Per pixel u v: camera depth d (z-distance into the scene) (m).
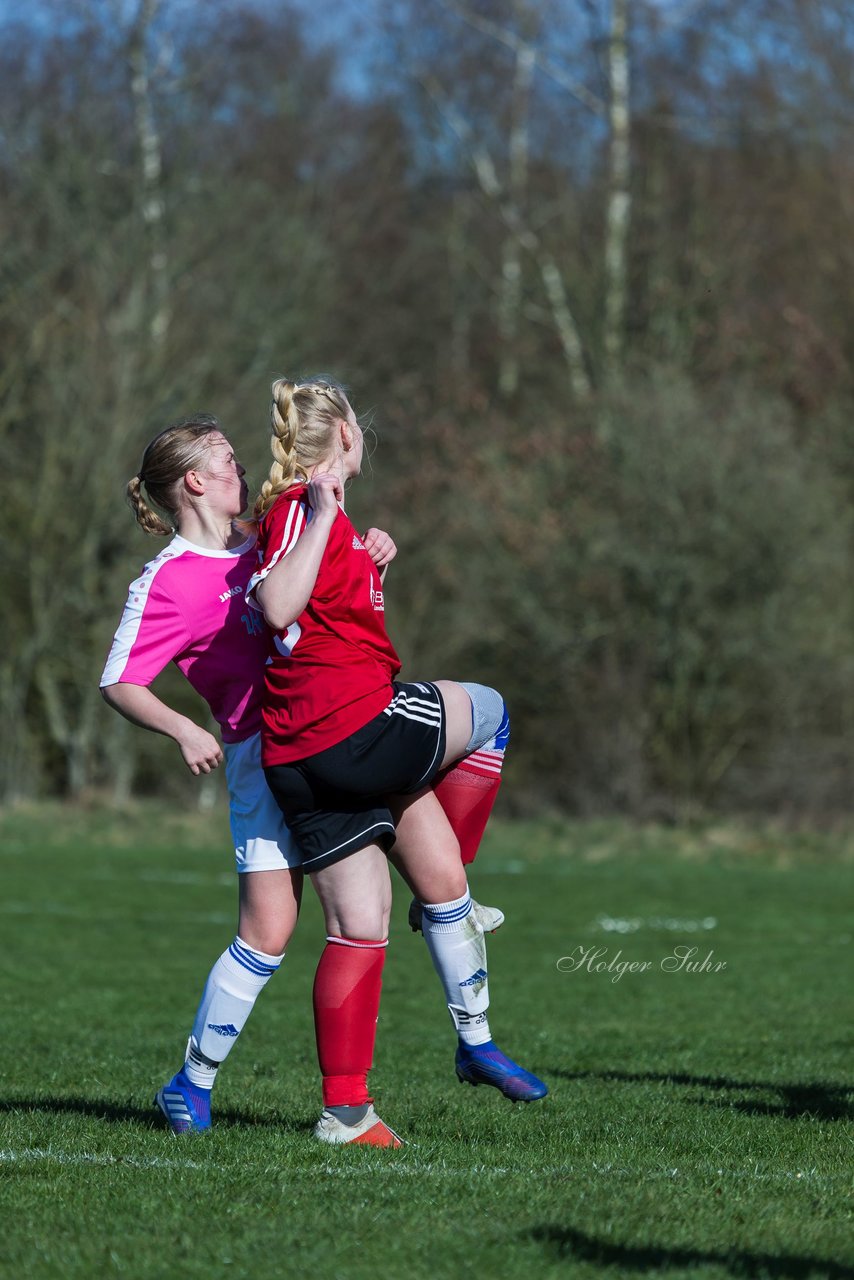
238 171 100.44
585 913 50.47
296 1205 11.84
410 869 15.09
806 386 95.06
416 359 111.88
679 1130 16.12
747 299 99.69
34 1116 16.25
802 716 87.81
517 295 106.50
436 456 100.81
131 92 94.00
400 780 14.15
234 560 14.98
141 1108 17.17
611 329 96.38
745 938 44.69
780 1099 18.88
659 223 99.75
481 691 15.06
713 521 86.50
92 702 91.19
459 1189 12.51
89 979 34.84
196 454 15.04
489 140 109.06
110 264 90.06
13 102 92.88
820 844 75.31
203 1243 10.74
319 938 45.81
